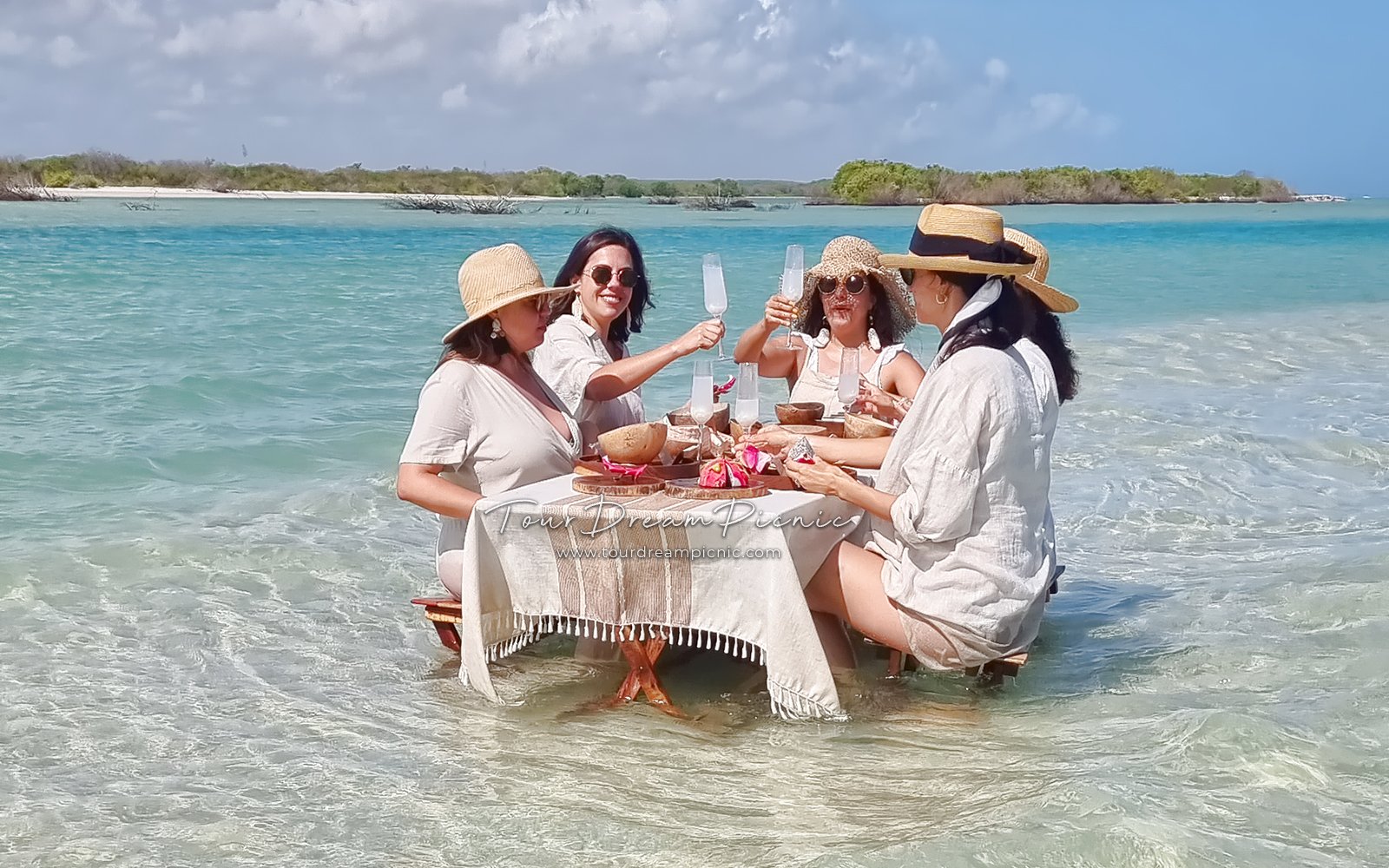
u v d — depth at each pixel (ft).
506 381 14.42
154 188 333.01
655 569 12.42
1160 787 10.50
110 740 12.21
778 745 12.09
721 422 14.61
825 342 17.17
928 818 10.34
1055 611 16.01
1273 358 38.47
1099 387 32.89
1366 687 12.85
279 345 37.63
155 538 18.79
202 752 11.98
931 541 12.65
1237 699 12.73
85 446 24.07
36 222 136.05
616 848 10.02
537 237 114.73
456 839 10.22
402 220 166.71
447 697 13.51
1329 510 20.42
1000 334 12.59
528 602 13.00
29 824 10.46
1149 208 294.46
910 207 288.10
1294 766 10.85
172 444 24.57
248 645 14.93
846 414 14.40
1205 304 57.98
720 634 12.41
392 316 46.42
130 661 14.32
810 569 12.90
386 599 16.74
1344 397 31.12
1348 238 133.69
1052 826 9.75
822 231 138.10
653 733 12.47
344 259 80.53
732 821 10.45
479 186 362.94
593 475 13.39
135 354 34.73
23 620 15.46
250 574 17.53
